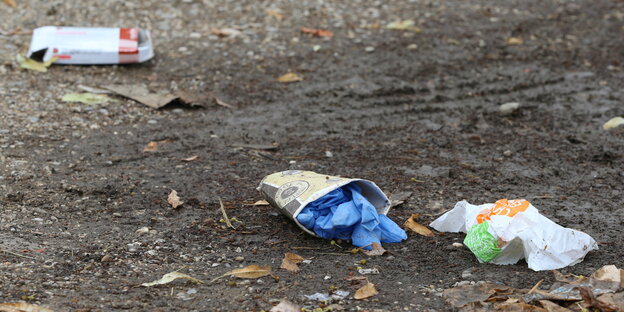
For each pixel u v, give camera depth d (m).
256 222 6.52
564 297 5.09
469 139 8.93
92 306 4.96
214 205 6.86
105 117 9.10
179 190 7.18
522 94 10.56
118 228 6.32
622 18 13.78
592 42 12.70
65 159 7.82
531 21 13.38
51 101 9.36
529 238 5.68
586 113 9.91
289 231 6.36
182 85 10.27
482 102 10.24
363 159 8.23
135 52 10.55
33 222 6.33
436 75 11.11
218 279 5.47
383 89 10.48
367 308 5.07
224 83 10.43
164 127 8.98
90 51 10.45
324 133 9.02
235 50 11.50
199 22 12.38
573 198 7.25
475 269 5.70
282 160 8.12
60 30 10.60
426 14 13.27
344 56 11.55
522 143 8.83
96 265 5.62
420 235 6.34
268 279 5.48
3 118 8.72
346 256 5.93
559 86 10.91
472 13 13.47
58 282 5.30
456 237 6.32
